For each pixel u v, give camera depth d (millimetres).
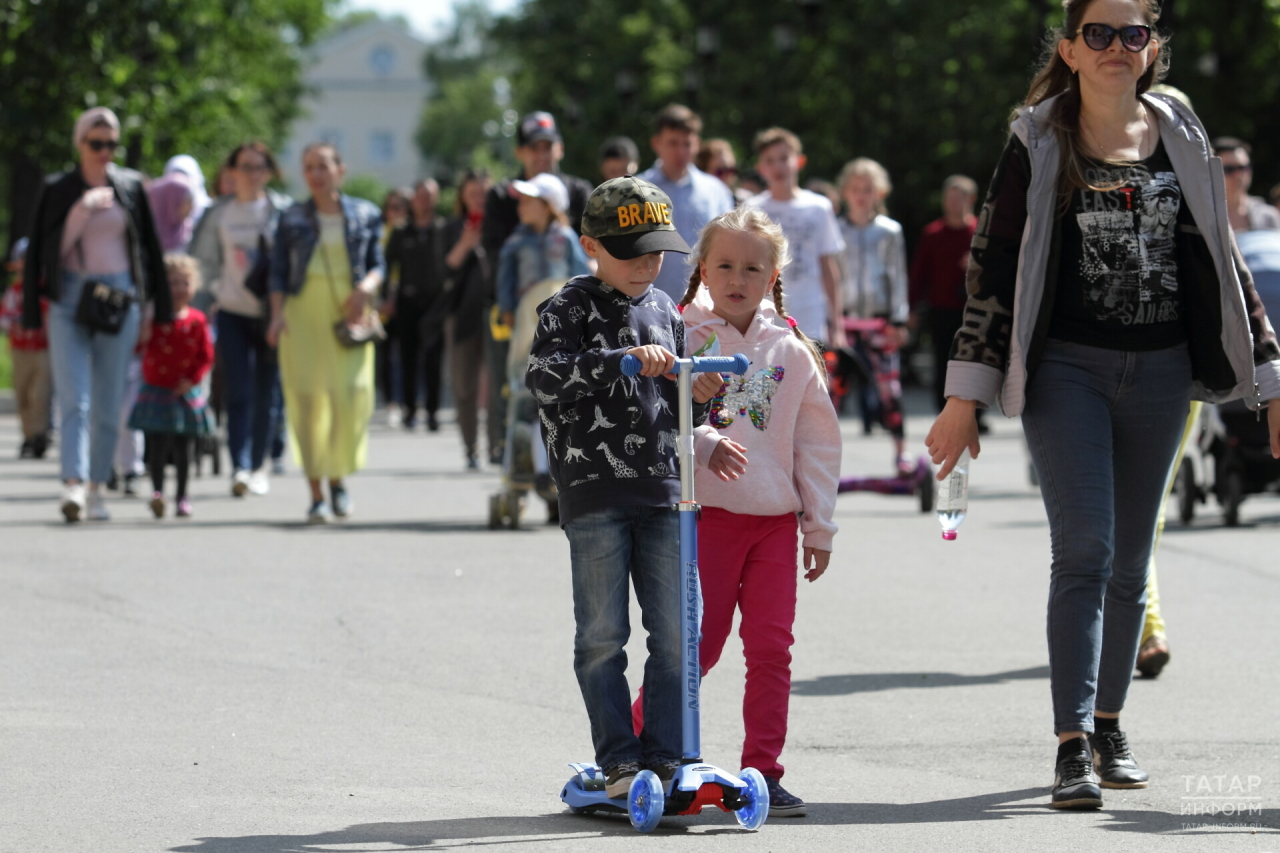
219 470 42281
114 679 18938
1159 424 14891
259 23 107625
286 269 32031
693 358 13203
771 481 14289
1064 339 14734
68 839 12922
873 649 21203
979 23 95375
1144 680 19453
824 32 100625
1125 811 14117
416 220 57094
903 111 96000
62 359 31766
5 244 112188
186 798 14203
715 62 106438
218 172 39781
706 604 14352
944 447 14875
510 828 13398
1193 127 14828
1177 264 14789
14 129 83750
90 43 84562
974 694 18734
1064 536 14570
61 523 31938
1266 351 14891
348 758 15750
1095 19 14469
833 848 12867
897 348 36750
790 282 31719
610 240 13656
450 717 17500
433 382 57375
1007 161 14805
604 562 13680
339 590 24719
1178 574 26969
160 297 32125
